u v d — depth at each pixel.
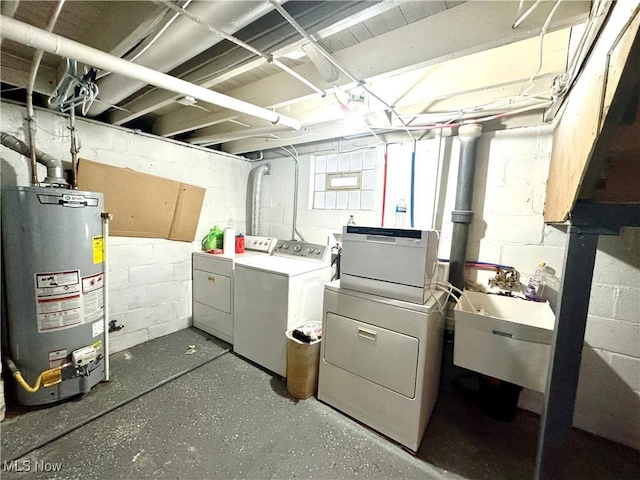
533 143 1.85
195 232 2.98
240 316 2.45
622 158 0.88
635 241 1.58
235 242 3.00
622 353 1.64
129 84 1.55
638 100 0.72
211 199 3.10
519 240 1.92
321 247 2.63
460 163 2.01
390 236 1.58
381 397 1.63
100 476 1.32
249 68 1.41
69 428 1.58
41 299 1.65
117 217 2.39
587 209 1.01
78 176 2.14
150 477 1.33
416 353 1.51
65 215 1.69
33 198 1.59
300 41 1.17
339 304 1.78
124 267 2.49
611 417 1.68
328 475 1.39
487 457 1.52
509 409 1.78
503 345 1.50
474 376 2.03
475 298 1.98
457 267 2.04
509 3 1.06
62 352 1.73
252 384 2.09
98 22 1.33
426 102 1.95
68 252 1.71
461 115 1.96
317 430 1.67
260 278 2.27
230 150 3.15
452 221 2.04
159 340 2.71
